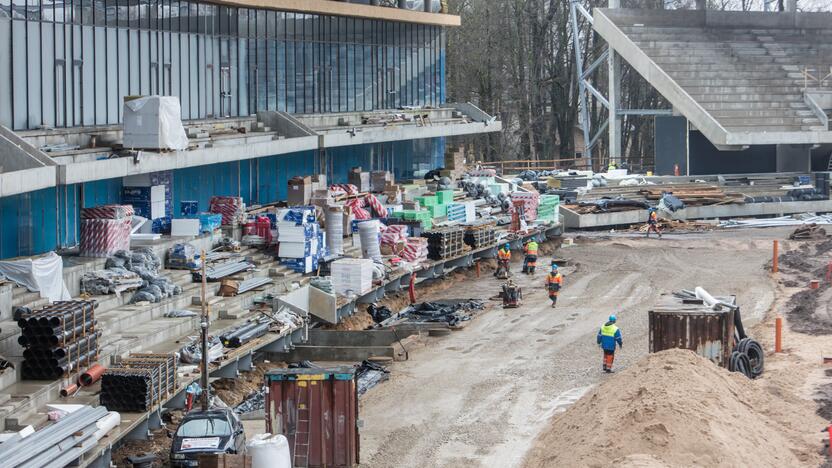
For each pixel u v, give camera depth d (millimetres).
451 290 58531
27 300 37156
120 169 43844
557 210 76812
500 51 117500
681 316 37500
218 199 54219
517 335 46156
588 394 34094
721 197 84125
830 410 33094
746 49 104500
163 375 32562
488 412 34781
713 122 91812
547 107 129125
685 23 106688
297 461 29703
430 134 79250
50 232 44938
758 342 41625
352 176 72188
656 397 30266
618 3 105812
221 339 38875
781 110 97188
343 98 76688
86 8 49625
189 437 28359
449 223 66812
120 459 29984
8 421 29141
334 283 50188
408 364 41594
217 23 61875
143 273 43312
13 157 39406
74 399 32188
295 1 66625
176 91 57938
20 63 45062
